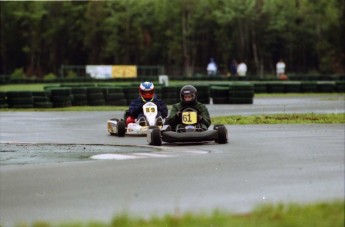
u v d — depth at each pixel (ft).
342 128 200.13
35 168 125.59
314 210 78.33
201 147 154.30
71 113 294.87
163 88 359.87
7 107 330.34
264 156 135.85
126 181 109.81
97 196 98.78
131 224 77.92
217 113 277.64
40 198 98.58
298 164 123.34
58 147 162.09
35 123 241.35
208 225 74.59
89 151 152.05
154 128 160.86
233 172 115.75
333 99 397.60
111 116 274.36
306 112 280.51
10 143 172.86
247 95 351.87
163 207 89.86
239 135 181.37
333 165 121.49
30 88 555.69
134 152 147.95
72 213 88.53
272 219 75.56
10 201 97.04
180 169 120.37
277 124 216.54
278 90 465.88
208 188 101.81
